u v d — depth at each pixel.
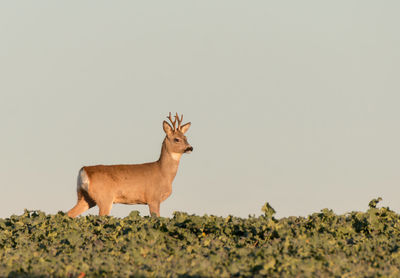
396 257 35.38
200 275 31.05
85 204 59.41
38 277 31.31
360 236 40.84
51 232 43.28
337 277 31.14
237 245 39.34
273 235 40.50
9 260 34.72
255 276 31.06
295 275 31.03
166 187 60.06
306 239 38.12
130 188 58.44
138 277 30.41
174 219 45.88
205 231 43.53
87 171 57.47
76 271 32.16
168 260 34.53
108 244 39.25
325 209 47.22
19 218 48.94
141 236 40.28
